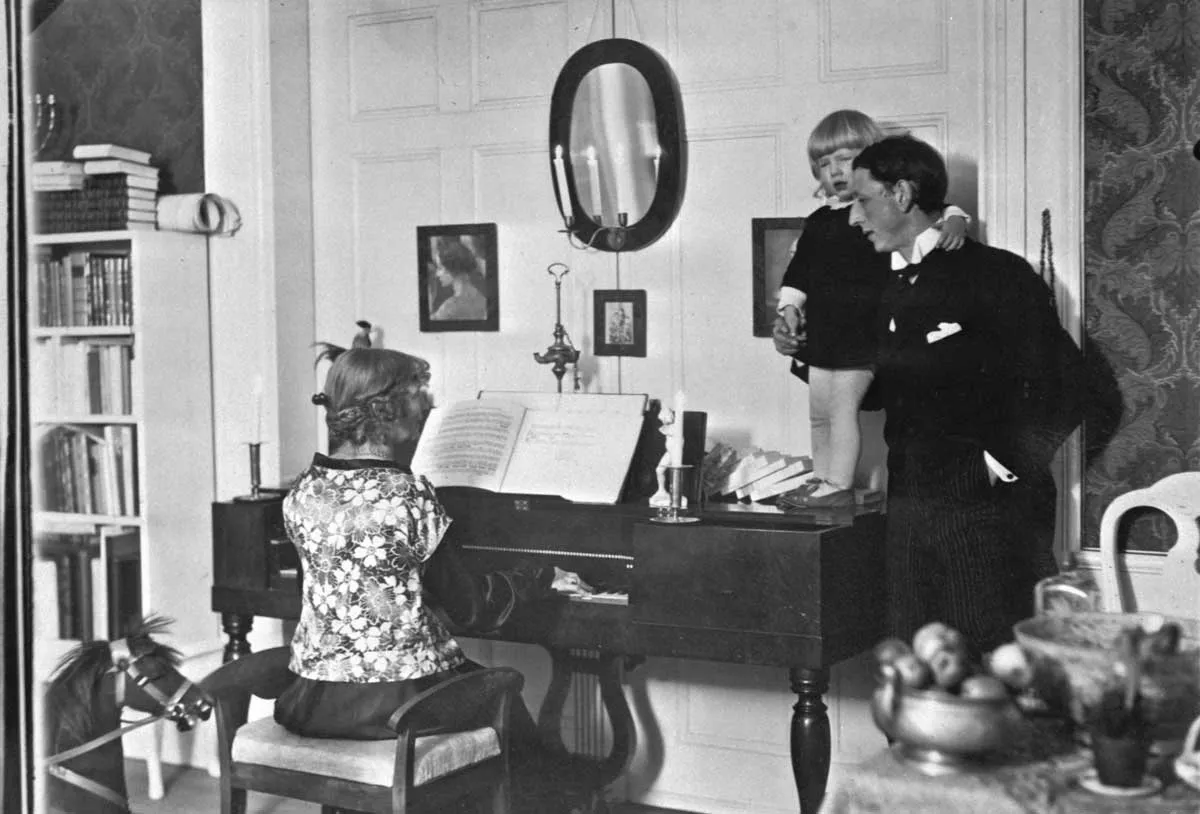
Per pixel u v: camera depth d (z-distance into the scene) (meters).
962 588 2.76
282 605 3.46
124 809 2.65
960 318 2.80
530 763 3.30
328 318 4.14
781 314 3.16
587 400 3.35
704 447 3.21
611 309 3.65
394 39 3.97
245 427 4.11
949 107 3.15
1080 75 2.94
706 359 3.54
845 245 3.06
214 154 4.09
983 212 3.05
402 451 3.57
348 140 4.07
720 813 3.53
